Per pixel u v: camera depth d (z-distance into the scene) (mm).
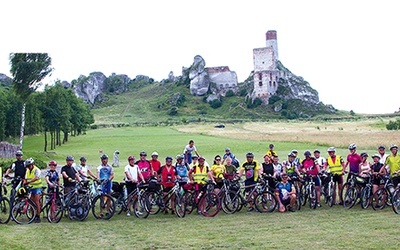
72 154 61500
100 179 17906
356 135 79438
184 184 17875
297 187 18484
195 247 12234
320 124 147625
